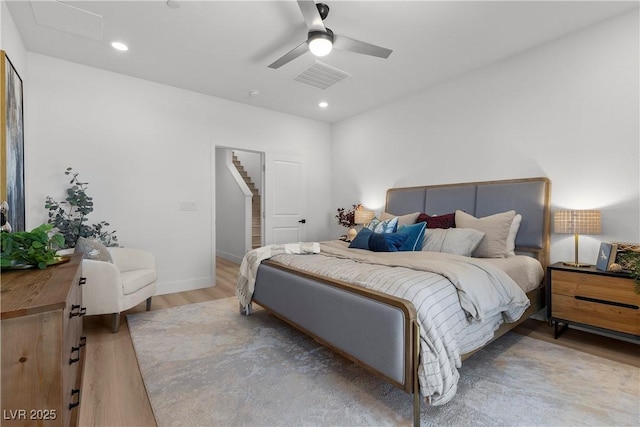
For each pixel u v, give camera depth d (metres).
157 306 3.31
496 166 3.21
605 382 1.84
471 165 3.42
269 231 4.77
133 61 3.17
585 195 2.63
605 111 2.52
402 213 4.02
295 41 2.78
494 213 3.11
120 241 3.49
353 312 1.75
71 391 1.23
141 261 3.18
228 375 1.93
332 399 1.69
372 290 1.73
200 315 3.03
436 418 1.53
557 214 2.59
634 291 2.08
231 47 2.88
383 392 1.76
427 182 3.88
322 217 5.38
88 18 2.43
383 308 1.58
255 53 2.99
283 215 4.91
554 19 2.47
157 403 1.65
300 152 5.06
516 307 2.04
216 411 1.59
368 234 3.00
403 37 2.71
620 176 2.45
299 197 5.08
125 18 2.43
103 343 2.40
